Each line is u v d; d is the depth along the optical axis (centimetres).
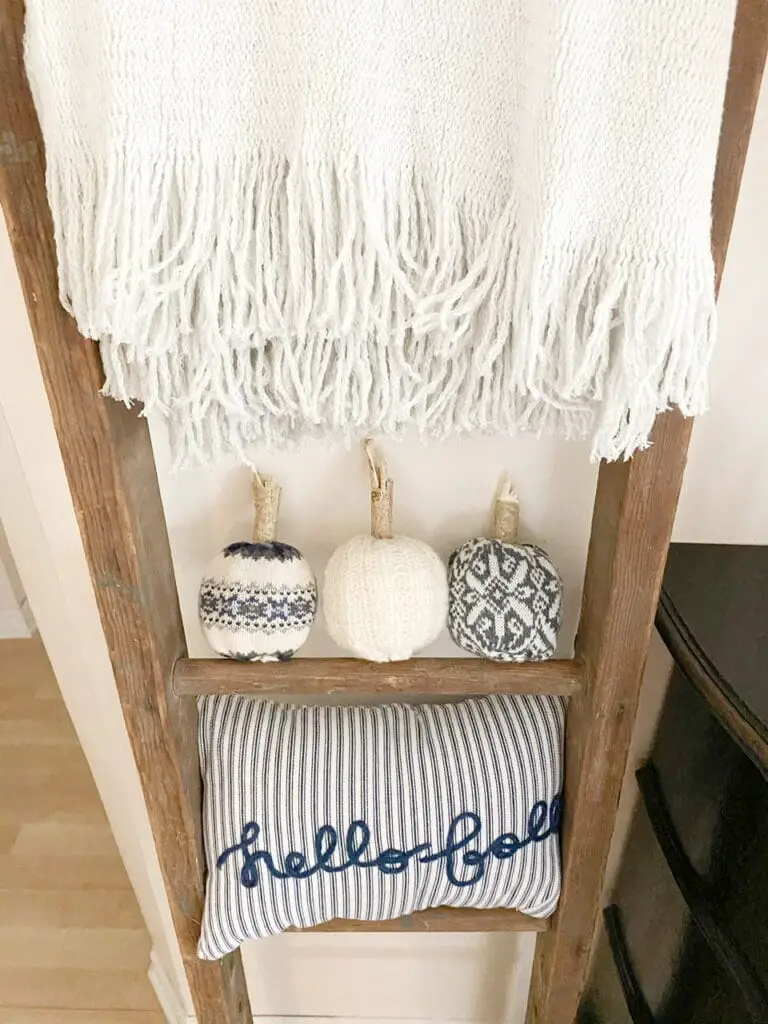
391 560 65
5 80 44
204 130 44
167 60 42
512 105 44
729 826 67
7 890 146
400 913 79
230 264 47
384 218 46
